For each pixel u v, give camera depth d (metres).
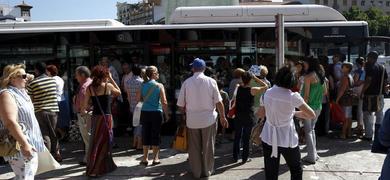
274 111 5.25
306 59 7.55
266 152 5.38
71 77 10.27
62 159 8.50
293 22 10.30
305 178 6.87
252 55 10.16
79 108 7.73
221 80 10.14
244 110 7.75
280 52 7.91
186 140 7.29
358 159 7.94
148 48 10.27
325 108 9.66
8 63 10.23
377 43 10.14
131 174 7.34
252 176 7.07
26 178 4.69
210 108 6.96
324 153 8.38
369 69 9.02
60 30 10.21
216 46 10.20
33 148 4.68
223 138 9.81
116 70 10.27
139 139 9.06
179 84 10.27
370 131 9.30
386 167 3.69
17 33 10.23
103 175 7.29
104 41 10.27
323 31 10.16
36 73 8.20
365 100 9.16
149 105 7.73
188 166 7.78
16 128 4.47
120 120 10.17
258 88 7.62
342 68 9.53
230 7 10.41
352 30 10.10
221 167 7.64
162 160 8.23
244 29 10.16
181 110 7.30
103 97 7.22
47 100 7.97
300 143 9.19
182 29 10.23
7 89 4.69
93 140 7.27
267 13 10.34
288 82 5.22
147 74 7.75
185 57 10.25
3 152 4.63
